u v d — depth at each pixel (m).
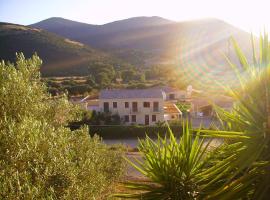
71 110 7.64
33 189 4.15
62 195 5.02
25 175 4.39
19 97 5.96
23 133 4.90
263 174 3.70
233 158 3.86
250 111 3.89
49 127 5.72
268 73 3.79
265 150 3.80
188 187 4.59
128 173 12.52
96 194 6.34
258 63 3.87
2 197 3.97
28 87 6.18
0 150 4.69
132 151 19.42
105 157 9.25
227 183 3.69
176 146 4.87
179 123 30.97
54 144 5.31
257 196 3.62
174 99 55.62
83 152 7.18
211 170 4.24
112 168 9.89
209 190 4.19
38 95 6.76
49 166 4.99
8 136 4.80
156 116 38.47
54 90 48.34
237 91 4.03
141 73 78.50
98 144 8.54
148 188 4.87
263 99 3.83
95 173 6.51
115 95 38.88
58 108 7.24
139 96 38.62
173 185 4.66
